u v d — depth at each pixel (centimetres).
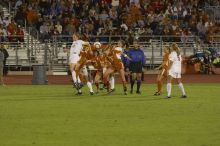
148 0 10088
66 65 8812
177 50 5284
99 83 6003
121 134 3397
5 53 8269
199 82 7412
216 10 10238
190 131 3491
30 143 3141
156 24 9562
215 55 9088
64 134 3397
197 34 9662
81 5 9762
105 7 9800
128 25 9631
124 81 5600
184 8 10056
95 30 9444
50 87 6512
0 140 3222
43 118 4000
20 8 9475
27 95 5556
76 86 5569
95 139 3250
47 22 9369
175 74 5266
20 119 3953
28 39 8950
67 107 4581
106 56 5600
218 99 5175
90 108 4516
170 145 3084
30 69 8850
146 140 3219
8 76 8375
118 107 4578
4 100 5103
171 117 4044
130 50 5722
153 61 8994
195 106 4644
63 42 8969
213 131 3488
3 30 9075
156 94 5525
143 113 4241
